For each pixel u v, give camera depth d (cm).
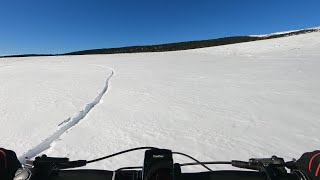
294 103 782
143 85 1171
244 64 1892
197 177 146
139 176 142
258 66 1720
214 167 380
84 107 813
